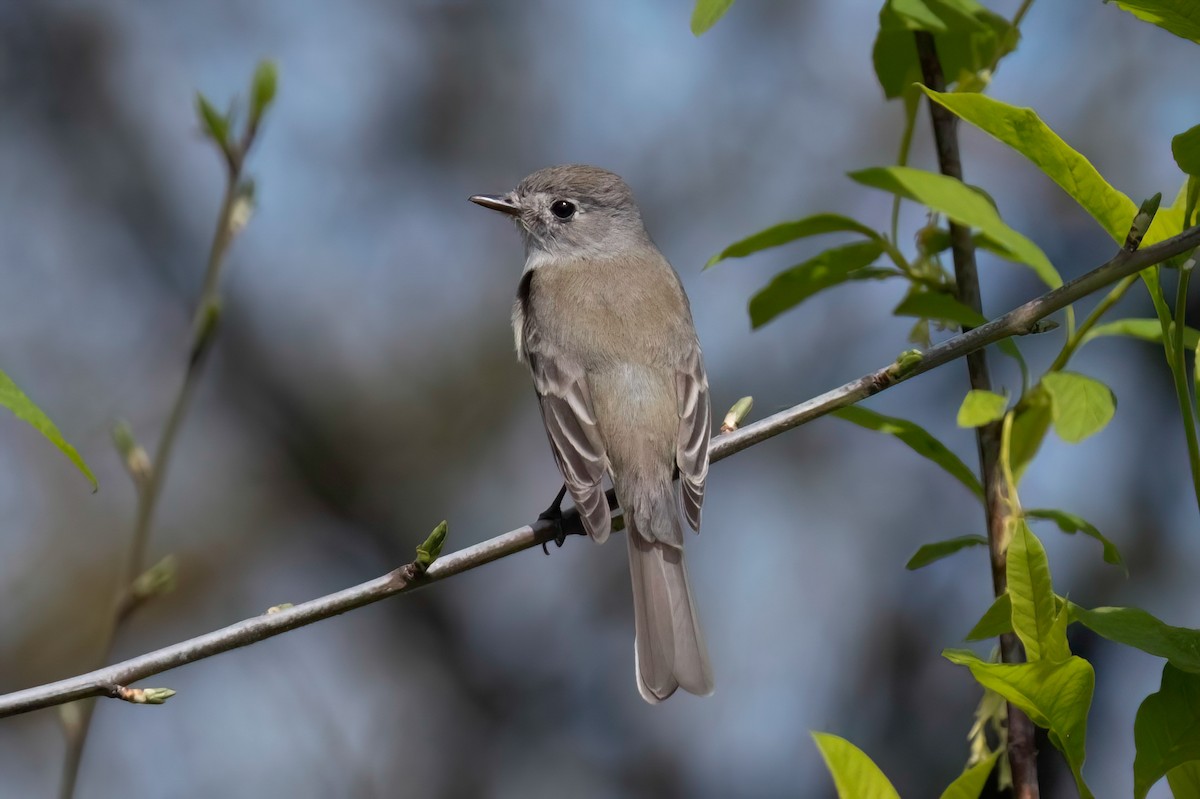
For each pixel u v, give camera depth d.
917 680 13.16
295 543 14.50
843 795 4.54
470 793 13.91
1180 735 4.41
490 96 15.62
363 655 14.38
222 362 14.80
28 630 13.27
